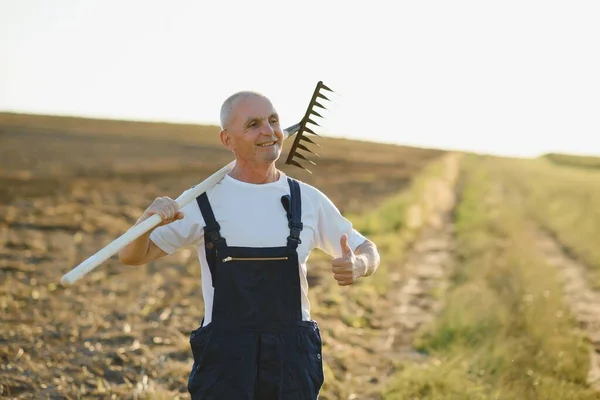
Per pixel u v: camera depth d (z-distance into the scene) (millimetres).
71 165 59031
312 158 91438
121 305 15305
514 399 9797
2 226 25531
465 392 10055
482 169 96500
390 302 16953
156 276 18203
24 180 43469
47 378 10852
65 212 30203
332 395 10531
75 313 14602
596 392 10172
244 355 5871
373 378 11484
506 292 15289
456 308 14297
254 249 6016
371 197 45031
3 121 114188
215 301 5961
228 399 5832
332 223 6418
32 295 15930
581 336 12859
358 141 139625
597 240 26219
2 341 12570
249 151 6129
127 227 27469
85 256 21062
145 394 10219
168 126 132875
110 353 11969
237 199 6121
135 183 46406
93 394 10281
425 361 12305
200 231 6109
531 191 57906
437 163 97062
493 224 30125
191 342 6086
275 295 5977
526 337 12242
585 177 83750
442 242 27344
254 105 6121
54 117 128750
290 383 5910
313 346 6082
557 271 19844
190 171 59219
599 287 18578
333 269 5922
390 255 22766
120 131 115875
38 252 21172
